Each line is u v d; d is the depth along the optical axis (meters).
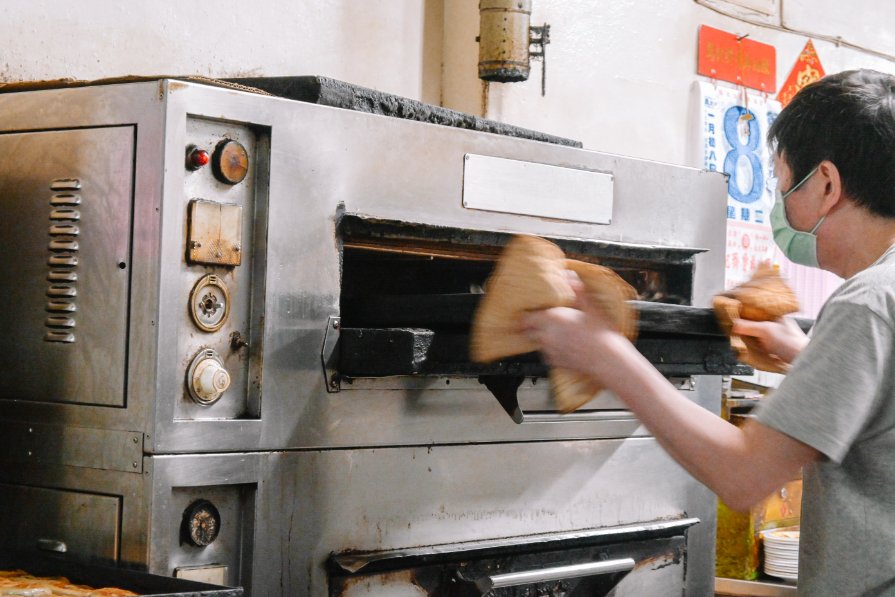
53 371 1.82
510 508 2.19
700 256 2.63
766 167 4.33
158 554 1.70
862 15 4.88
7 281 1.88
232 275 1.81
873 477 1.42
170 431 1.71
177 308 1.73
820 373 1.37
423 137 2.05
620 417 2.40
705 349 2.22
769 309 1.93
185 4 2.61
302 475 1.87
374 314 2.00
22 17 2.29
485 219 2.15
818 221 1.60
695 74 4.10
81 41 2.40
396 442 2.00
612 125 3.75
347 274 2.17
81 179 1.80
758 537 3.32
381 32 3.14
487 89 3.30
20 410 1.85
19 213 1.87
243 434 1.79
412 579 2.01
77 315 1.79
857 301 1.38
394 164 2.00
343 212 1.93
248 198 1.83
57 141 1.83
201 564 1.77
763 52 4.36
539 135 2.46
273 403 1.83
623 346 1.44
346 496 1.93
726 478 1.38
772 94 4.40
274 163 1.83
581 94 3.63
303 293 1.88
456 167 2.10
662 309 1.87
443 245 2.13
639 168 2.47
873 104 1.52
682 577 2.55
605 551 2.36
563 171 2.30
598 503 2.37
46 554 1.76
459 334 1.87
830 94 1.56
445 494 2.08
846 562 1.45
